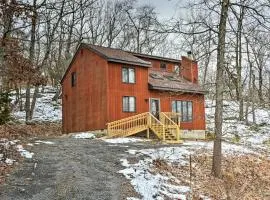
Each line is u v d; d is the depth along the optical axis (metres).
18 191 12.84
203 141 28.88
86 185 13.98
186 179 16.70
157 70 38.88
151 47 61.97
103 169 16.33
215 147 17.91
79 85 34.72
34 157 17.45
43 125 36.78
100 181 14.60
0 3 16.16
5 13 16.47
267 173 20.09
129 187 14.20
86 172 15.65
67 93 37.16
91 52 33.12
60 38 52.38
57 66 55.66
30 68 17.88
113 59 31.02
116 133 28.91
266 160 23.03
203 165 19.39
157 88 33.38
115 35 63.62
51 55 56.03
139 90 32.72
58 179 14.41
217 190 15.89
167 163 18.77
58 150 19.64
